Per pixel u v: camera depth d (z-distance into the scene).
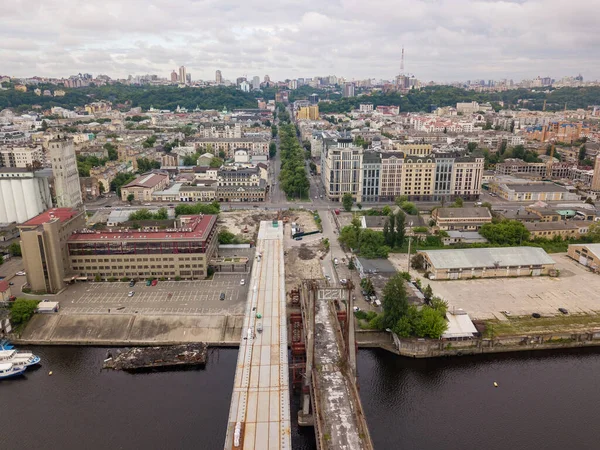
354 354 153.25
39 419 152.88
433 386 171.88
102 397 163.50
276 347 166.88
